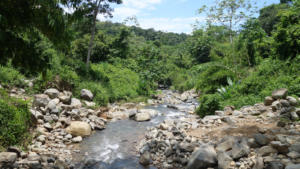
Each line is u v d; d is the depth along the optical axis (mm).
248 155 4242
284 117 5668
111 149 6055
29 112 6441
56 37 3432
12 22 2916
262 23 25906
